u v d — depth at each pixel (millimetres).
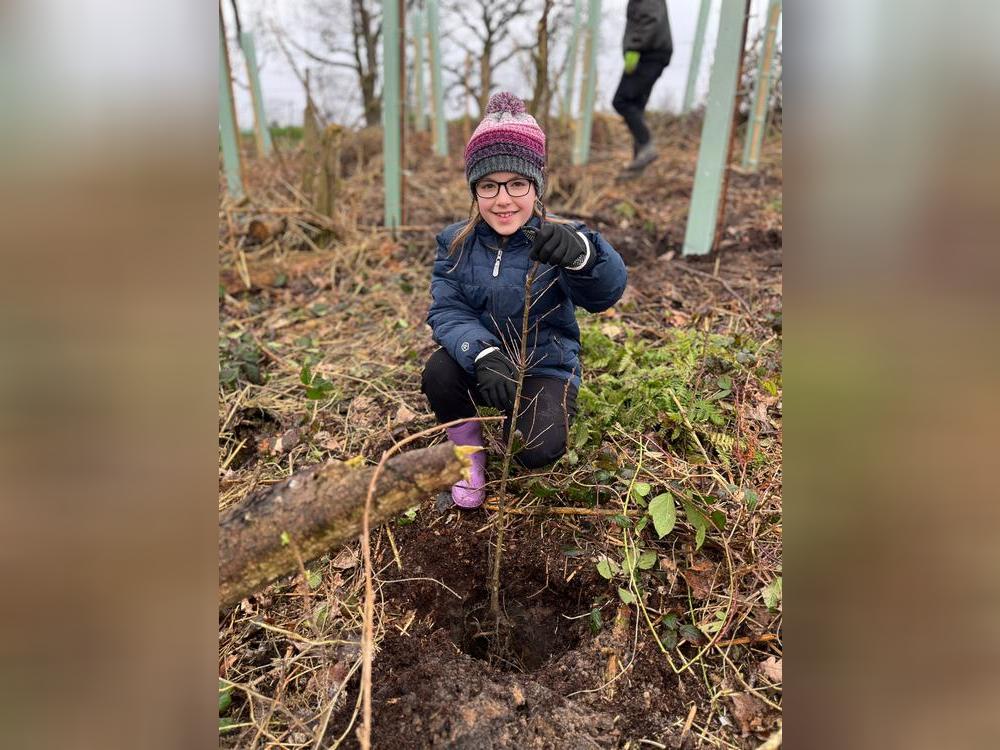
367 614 1052
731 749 1345
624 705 1435
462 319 1884
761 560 1669
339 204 5074
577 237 1584
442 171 6938
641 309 3080
